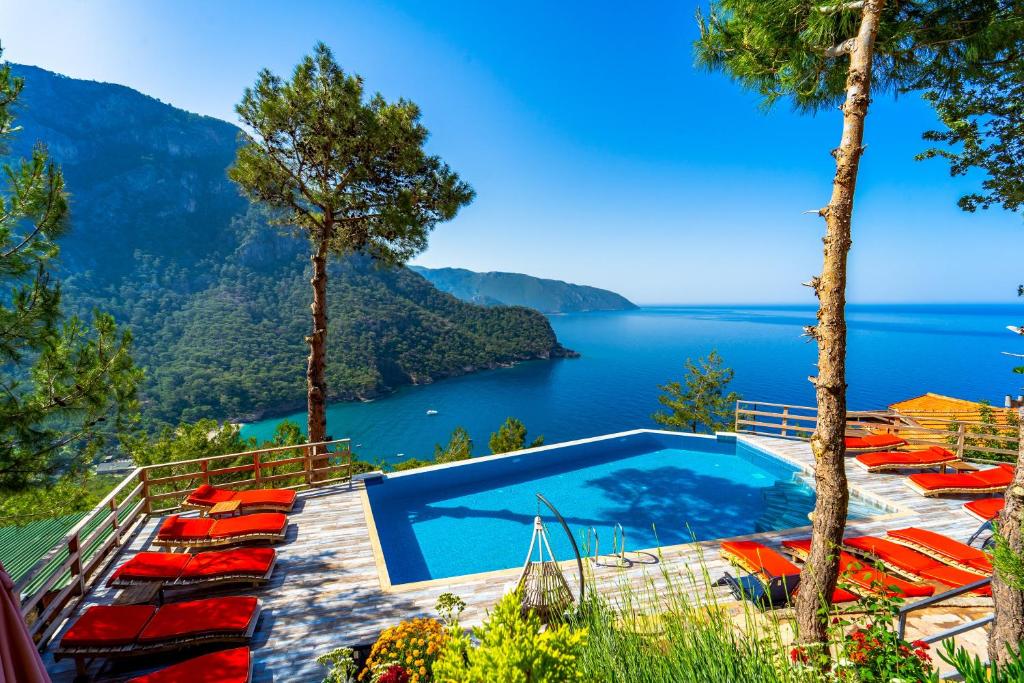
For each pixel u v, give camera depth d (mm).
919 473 10352
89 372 5840
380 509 10156
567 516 9781
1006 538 3266
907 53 6277
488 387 163125
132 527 7941
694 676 1868
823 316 4809
